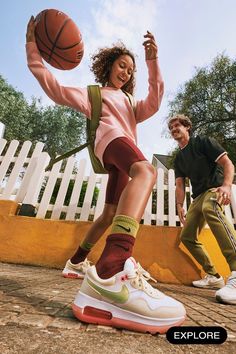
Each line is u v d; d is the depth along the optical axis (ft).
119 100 5.27
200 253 9.09
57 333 2.97
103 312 3.40
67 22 4.86
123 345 2.81
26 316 3.46
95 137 4.81
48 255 11.09
